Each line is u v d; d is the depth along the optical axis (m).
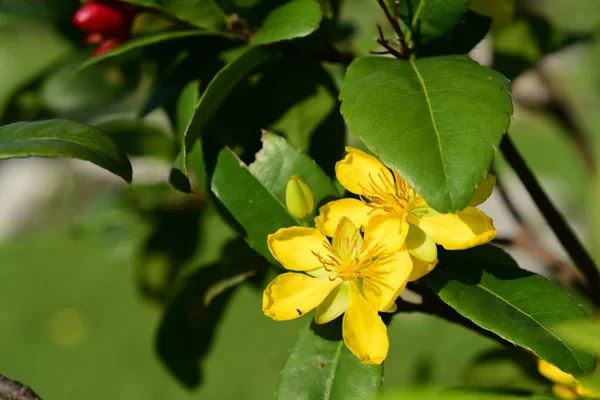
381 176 0.49
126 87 0.60
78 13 0.54
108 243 0.75
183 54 0.54
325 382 0.49
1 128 0.48
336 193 0.51
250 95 0.54
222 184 0.51
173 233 0.66
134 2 0.52
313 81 0.54
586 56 1.50
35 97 0.60
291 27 0.51
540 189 0.54
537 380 0.56
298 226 0.50
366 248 0.48
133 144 0.66
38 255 1.75
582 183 1.45
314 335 0.49
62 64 0.60
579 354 0.47
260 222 0.51
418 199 0.49
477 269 0.49
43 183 1.91
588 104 1.25
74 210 1.85
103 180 1.89
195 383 0.59
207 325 0.58
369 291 0.48
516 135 1.72
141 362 1.38
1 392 0.48
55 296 1.60
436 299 0.50
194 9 0.52
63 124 0.48
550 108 0.69
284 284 0.49
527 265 1.08
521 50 0.60
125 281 1.61
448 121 0.46
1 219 1.86
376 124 0.47
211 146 0.52
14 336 1.49
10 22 0.61
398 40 0.51
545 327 0.47
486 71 0.48
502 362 0.56
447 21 0.50
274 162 0.51
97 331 1.48
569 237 0.55
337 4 0.53
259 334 1.36
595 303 0.56
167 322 0.57
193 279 0.57
